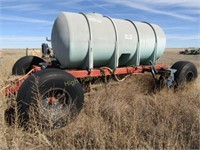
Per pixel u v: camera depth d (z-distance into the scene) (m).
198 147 3.72
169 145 3.58
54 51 5.57
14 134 3.76
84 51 5.36
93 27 5.52
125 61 6.65
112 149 3.56
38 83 4.12
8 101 4.44
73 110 4.50
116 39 5.93
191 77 7.43
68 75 4.46
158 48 7.14
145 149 3.54
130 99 5.78
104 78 6.12
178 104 5.49
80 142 3.81
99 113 4.68
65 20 5.22
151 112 5.02
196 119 4.41
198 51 37.41
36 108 4.09
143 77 6.93
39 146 3.69
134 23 6.72
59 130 4.24
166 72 6.77
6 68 7.00
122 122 4.32
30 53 14.78
